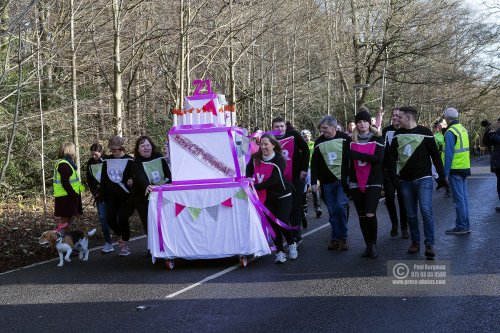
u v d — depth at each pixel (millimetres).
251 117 25328
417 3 26344
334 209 8242
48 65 16125
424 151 7375
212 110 7918
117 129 14914
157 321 5297
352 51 27672
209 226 7523
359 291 5992
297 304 5633
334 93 29328
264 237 7598
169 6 17016
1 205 15188
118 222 8812
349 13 27422
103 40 17219
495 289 5789
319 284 6352
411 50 26703
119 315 5555
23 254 9180
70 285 6938
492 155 11742
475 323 4832
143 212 8328
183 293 6270
